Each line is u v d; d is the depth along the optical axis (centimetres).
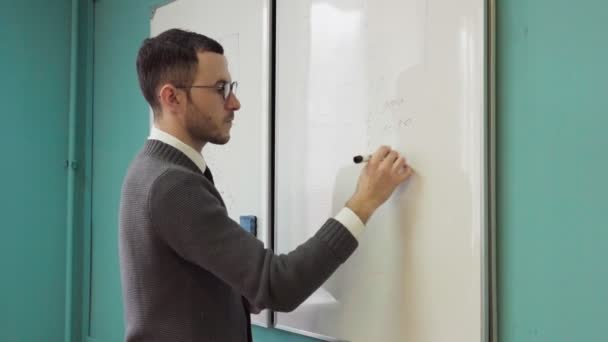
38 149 219
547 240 95
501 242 102
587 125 91
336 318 126
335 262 94
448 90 106
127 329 96
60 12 227
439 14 107
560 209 94
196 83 101
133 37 210
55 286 223
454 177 104
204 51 103
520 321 99
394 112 115
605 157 89
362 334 120
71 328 225
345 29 126
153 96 103
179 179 89
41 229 219
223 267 88
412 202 111
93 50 233
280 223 141
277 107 143
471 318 101
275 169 143
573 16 93
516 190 100
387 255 116
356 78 123
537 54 97
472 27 102
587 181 91
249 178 151
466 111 102
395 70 115
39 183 219
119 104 216
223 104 105
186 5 179
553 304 95
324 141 130
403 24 114
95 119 230
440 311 106
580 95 92
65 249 227
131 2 211
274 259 90
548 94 96
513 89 100
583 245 91
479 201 100
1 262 207
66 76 229
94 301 225
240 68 156
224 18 163
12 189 211
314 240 95
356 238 98
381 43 118
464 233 102
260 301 88
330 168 128
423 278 109
